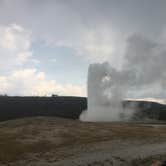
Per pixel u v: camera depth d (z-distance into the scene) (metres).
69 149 68.25
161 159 60.62
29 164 54.50
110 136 90.88
